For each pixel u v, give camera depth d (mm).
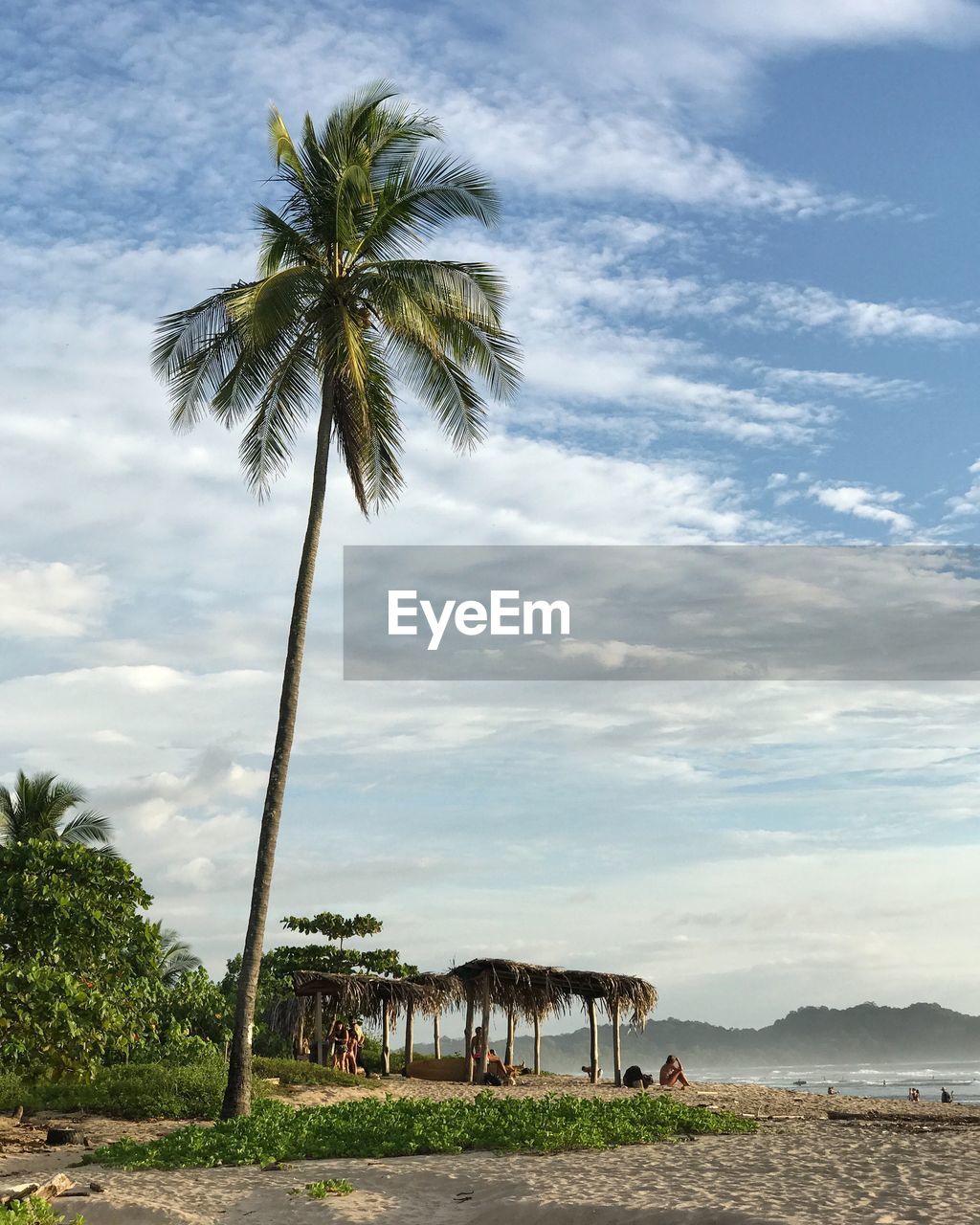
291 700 20828
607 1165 13289
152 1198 12445
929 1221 8852
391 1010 33219
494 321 21609
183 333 22062
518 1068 34188
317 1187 12367
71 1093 21344
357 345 21156
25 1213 10922
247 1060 19188
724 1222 9336
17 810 47844
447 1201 12023
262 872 19906
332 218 22016
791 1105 25422
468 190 22031
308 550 21531
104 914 19547
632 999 32750
